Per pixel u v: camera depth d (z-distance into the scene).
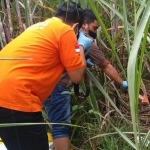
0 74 2.38
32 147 2.47
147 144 2.32
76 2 2.77
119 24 3.60
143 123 3.39
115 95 3.52
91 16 2.94
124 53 3.64
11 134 2.43
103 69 3.06
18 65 2.37
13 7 3.25
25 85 2.35
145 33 1.58
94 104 3.09
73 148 3.14
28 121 2.39
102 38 3.60
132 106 1.38
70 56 2.44
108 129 3.18
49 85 2.47
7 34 3.03
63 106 2.96
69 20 2.63
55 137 2.99
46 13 3.41
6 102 2.35
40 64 2.39
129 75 1.39
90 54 2.97
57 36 2.43
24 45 2.41
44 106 3.03
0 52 2.45
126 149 2.94
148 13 1.48
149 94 3.65
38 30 2.46
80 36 2.76
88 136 3.21
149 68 3.48
